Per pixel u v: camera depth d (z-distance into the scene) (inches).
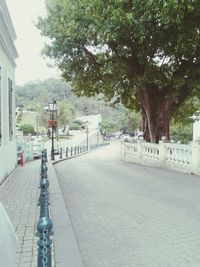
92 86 901.8
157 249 206.5
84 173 616.4
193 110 1011.9
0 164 453.4
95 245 216.4
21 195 381.1
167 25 498.9
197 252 200.5
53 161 946.7
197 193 370.0
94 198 363.9
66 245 205.9
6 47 506.3
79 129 3651.6
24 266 178.7
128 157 903.1
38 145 1125.1
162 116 789.9
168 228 247.1
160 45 619.8
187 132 1439.5
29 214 289.7
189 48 594.9
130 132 3221.0
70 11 682.2
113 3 556.4
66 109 3235.7
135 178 510.3
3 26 454.6
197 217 274.4
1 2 434.0
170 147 614.9
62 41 764.0
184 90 788.6
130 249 207.9
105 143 2637.8
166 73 761.0
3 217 85.2
